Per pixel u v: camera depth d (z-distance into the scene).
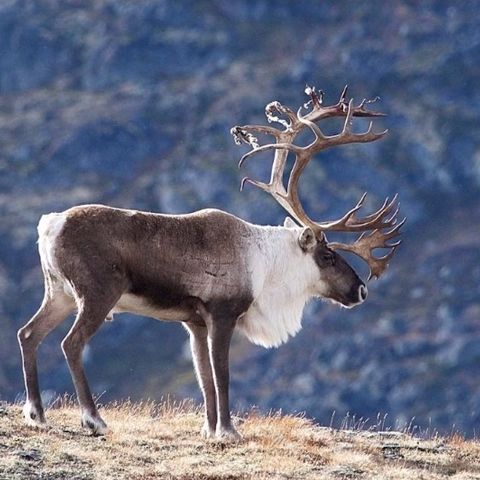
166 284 39.31
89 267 38.12
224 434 39.50
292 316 42.22
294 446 39.59
